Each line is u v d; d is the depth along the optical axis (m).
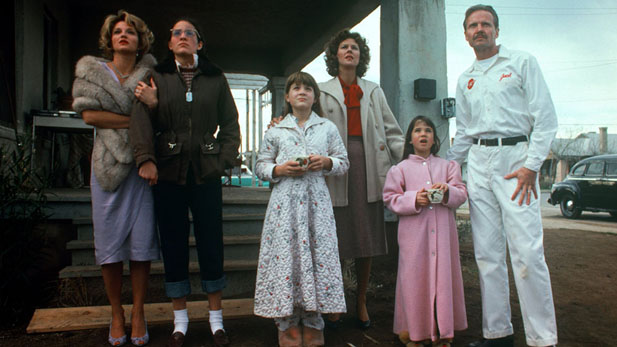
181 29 2.35
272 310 2.24
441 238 2.37
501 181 2.35
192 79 2.39
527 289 2.23
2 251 2.84
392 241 4.09
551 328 2.21
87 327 2.55
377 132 2.79
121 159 2.25
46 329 2.49
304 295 2.22
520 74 2.33
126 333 2.51
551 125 2.22
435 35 4.32
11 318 2.73
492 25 2.43
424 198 2.33
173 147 2.29
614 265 4.80
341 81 2.84
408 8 4.24
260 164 2.49
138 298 2.38
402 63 4.21
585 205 10.83
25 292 3.13
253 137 14.02
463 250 4.98
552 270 4.52
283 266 2.26
